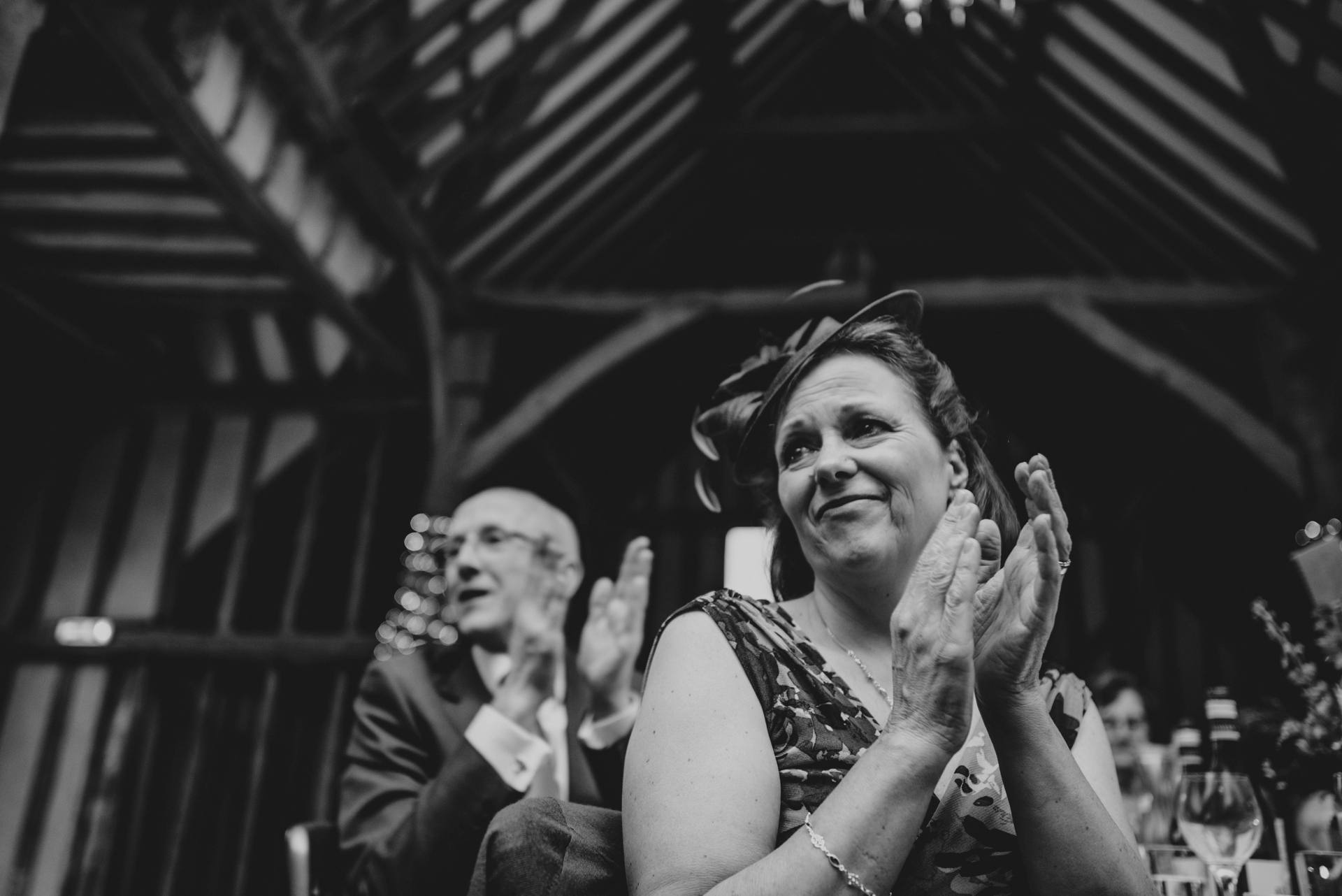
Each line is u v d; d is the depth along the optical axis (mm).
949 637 991
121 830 5164
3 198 4305
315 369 5844
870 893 923
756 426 1430
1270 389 5785
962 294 6168
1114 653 7324
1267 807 1736
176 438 5859
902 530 1238
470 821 1763
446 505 5703
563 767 2098
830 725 1122
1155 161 5637
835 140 6910
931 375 1365
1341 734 1635
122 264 4766
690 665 1146
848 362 1334
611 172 6320
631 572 2166
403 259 5266
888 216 7578
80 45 3367
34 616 5570
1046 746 1062
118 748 5301
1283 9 4367
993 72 6492
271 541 5812
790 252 7750
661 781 1063
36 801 5227
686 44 6027
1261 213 5469
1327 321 5590
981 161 7020
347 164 4473
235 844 5254
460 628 2322
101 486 5785
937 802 1108
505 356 6297
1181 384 5801
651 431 7688
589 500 7574
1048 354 7344
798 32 6797
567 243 6387
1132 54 5234
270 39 3736
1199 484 7383
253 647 5453
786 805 1086
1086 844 1029
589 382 5957
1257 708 2102
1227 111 4926
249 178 4016
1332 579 1793
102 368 5641
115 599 5602
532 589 2365
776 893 924
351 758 2119
